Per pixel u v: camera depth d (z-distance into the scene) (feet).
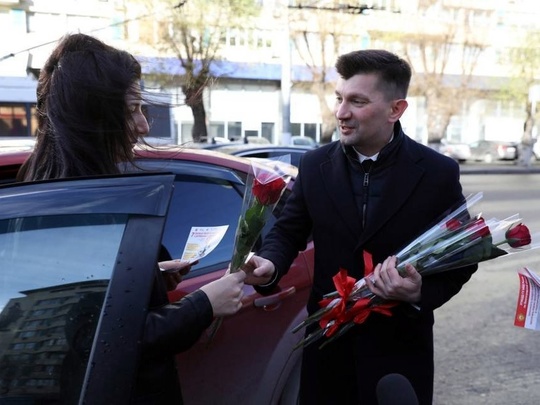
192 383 7.17
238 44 90.48
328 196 5.86
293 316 8.23
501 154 93.35
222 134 100.78
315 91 83.92
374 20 86.58
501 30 105.70
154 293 4.21
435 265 5.24
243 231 5.06
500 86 100.53
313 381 6.18
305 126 104.78
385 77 5.46
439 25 90.02
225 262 7.73
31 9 80.18
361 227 5.70
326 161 6.07
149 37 60.39
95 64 4.59
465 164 90.22
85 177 4.28
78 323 3.83
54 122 4.55
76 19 81.41
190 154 8.30
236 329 7.55
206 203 8.04
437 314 15.34
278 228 6.41
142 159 7.47
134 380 3.71
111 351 3.71
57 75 4.58
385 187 5.60
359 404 5.91
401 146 5.68
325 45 83.76
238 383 7.61
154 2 58.80
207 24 60.44
